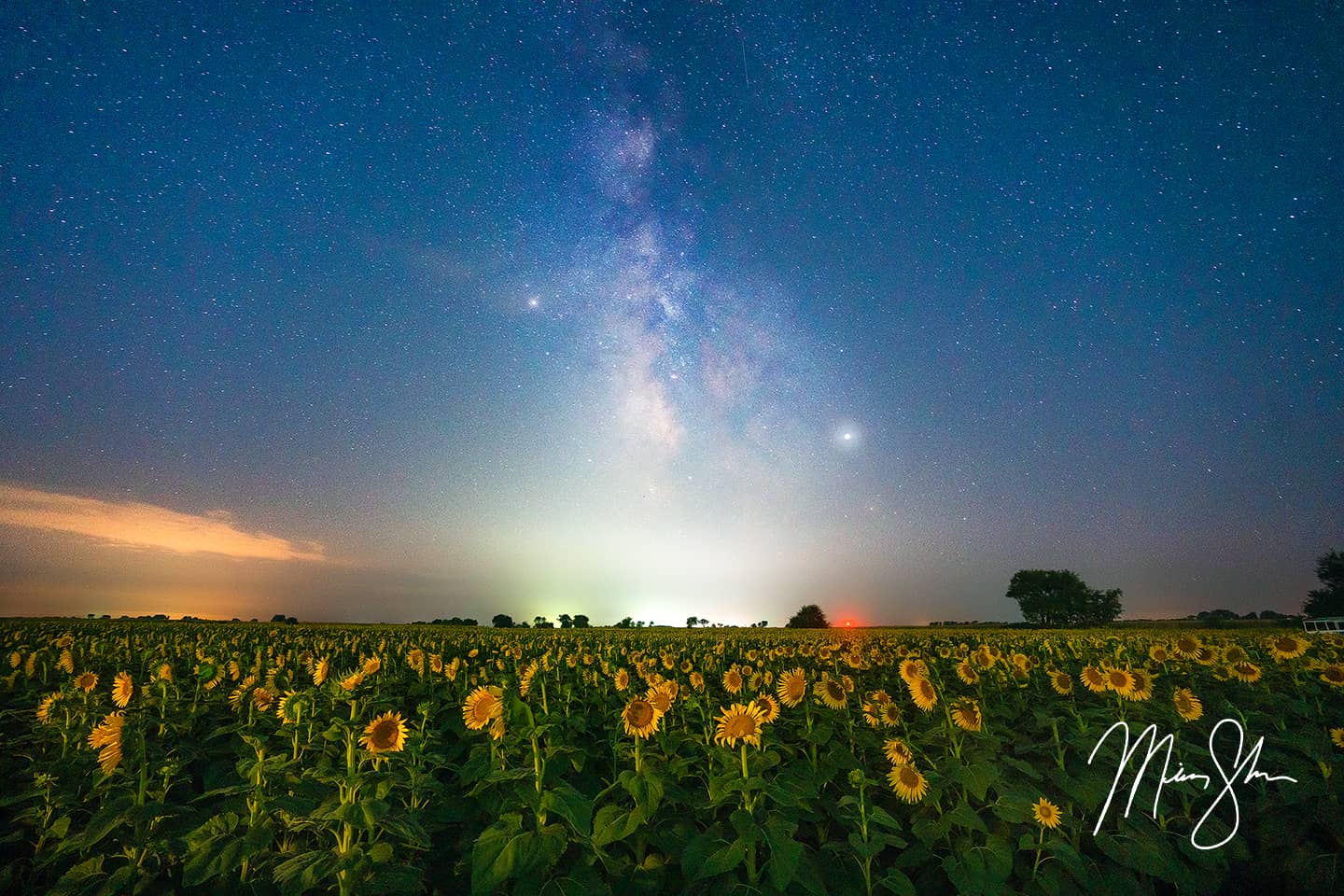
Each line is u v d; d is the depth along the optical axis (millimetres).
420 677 9906
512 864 4078
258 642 16719
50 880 5055
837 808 5691
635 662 10938
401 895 4566
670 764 5746
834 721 7023
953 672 10828
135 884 4477
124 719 5328
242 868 4562
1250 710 7453
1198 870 5227
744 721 5117
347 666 12500
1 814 6047
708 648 17156
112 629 23672
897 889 4398
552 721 6160
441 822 5484
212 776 6109
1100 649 14164
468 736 7281
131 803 4695
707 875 4227
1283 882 5430
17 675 10000
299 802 4387
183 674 11336
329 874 3859
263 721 6879
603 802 5848
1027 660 9961
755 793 5074
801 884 4359
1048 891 4711
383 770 5102
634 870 4816
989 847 4785
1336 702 7863
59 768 5895
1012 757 6215
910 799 5090
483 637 22344
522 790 4605
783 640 21516
